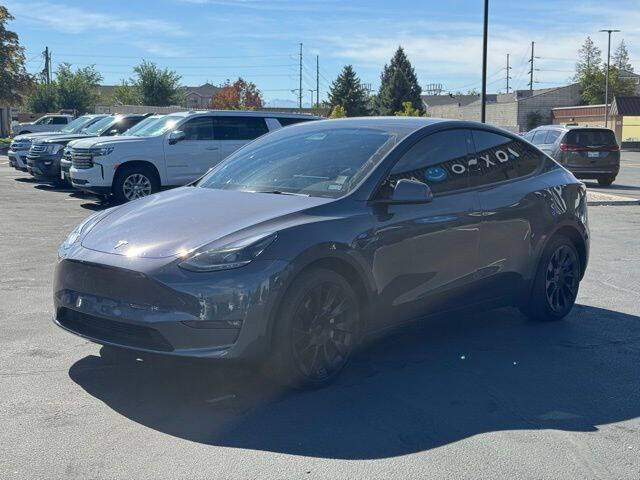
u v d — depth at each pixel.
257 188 5.52
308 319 4.75
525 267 6.27
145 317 4.45
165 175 15.32
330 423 4.38
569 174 6.91
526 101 79.06
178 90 73.25
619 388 5.07
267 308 4.50
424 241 5.38
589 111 70.06
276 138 6.33
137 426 4.30
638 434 4.31
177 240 4.66
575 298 6.89
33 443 4.06
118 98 77.44
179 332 4.40
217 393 4.81
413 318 5.46
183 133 15.17
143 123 16.66
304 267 4.67
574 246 6.89
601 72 83.06
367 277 5.03
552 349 5.91
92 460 3.87
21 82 51.16
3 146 43.19
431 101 130.25
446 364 5.48
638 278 8.64
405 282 5.30
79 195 17.06
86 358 5.45
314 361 4.80
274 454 3.97
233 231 4.67
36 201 15.69
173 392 4.82
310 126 6.34
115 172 14.89
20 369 5.20
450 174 5.75
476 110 84.88
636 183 23.86
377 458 3.93
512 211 6.07
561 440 4.20
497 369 5.40
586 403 4.79
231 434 4.21
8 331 6.11
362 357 5.61
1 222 12.34
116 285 4.56
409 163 5.50
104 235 4.95
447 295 5.64
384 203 5.16
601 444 4.16
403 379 5.14
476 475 3.76
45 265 8.80
